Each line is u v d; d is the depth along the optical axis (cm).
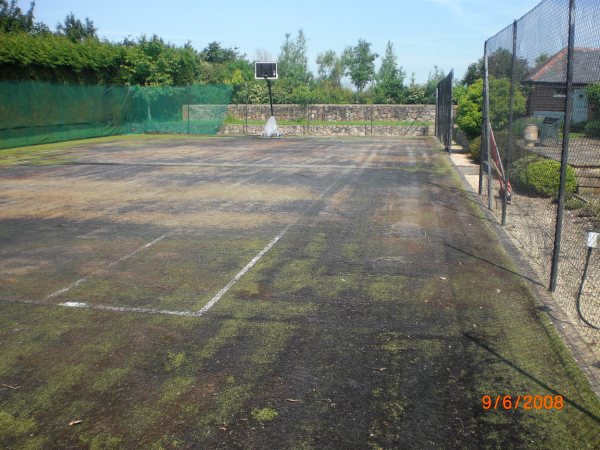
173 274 683
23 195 1241
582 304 566
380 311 557
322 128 3409
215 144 2589
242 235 867
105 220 985
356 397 402
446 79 2331
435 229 889
